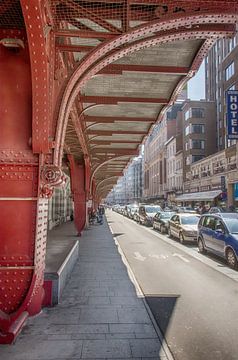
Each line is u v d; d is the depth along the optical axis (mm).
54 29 5223
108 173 39594
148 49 8219
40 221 5121
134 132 16609
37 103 4672
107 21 5637
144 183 118500
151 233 22875
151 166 102438
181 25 5414
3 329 4641
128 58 8719
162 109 12836
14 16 4594
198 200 49938
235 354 4449
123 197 164875
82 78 5875
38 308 5801
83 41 7441
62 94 5484
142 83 10523
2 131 4875
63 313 5848
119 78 10055
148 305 6477
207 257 12461
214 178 47688
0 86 4879
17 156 4883
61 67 6172
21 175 4906
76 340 4711
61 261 7930
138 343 4648
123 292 7336
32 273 4875
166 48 8211
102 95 11562
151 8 5434
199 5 5285
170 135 81375
